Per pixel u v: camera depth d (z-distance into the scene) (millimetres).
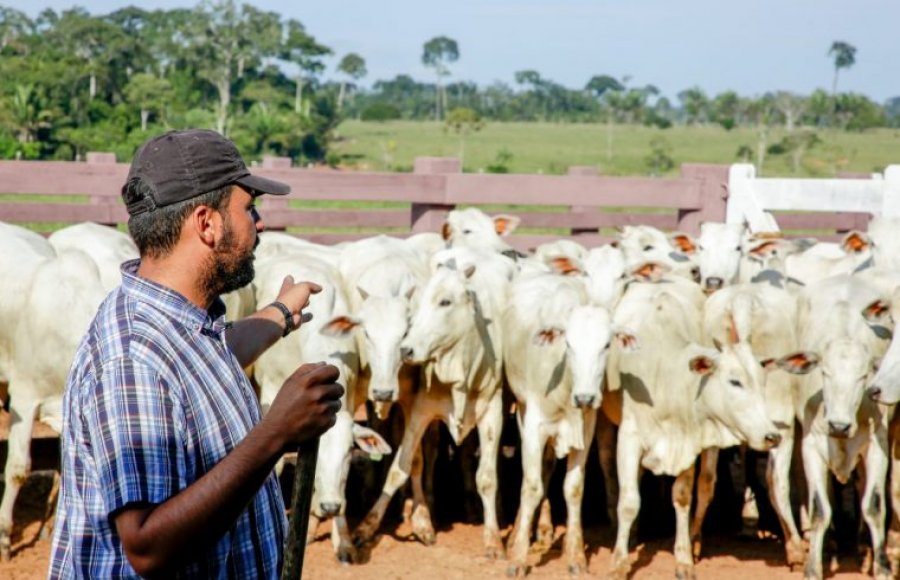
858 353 6930
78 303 6953
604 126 147375
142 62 99875
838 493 8555
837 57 187875
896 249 8945
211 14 98062
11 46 97625
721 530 8539
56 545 2314
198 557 2270
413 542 7805
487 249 8977
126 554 2146
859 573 7473
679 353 7320
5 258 7332
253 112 85688
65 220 10164
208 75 95000
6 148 63438
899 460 7473
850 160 94688
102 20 99250
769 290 8156
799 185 10844
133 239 2406
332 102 104125
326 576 6887
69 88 78500
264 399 7629
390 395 7090
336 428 7012
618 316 7766
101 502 2209
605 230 19781
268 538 2439
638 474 7418
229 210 2398
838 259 9641
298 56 102500
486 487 7684
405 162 89625
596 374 6898
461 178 10812
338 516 7215
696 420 7250
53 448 8477
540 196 11031
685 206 11242
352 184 10602
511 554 7383
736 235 8812
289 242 9227
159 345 2277
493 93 181125
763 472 9164
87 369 2268
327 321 7137
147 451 2180
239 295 7707
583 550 7410
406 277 8156
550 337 7090
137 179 2375
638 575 7262
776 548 8070
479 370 7742
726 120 133500
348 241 11188
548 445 7879
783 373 7602
